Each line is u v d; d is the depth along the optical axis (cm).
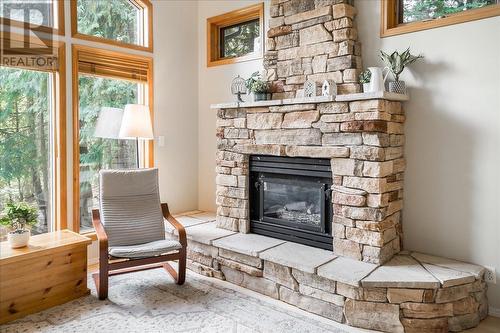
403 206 318
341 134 300
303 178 337
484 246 281
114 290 314
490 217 278
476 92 280
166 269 345
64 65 354
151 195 361
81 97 378
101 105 395
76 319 264
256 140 360
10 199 340
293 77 354
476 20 278
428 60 300
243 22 442
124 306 285
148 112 387
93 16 382
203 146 480
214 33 466
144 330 250
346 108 295
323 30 332
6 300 260
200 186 487
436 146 300
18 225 291
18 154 343
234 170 380
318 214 335
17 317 266
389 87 299
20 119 342
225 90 452
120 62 399
